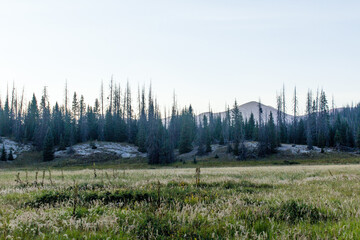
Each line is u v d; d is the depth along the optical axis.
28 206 8.36
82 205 8.53
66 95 96.75
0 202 9.33
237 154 76.31
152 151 68.12
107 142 87.12
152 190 10.77
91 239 5.04
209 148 83.69
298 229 5.44
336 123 90.00
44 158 68.38
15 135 87.19
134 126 98.38
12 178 21.53
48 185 15.00
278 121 102.56
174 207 7.73
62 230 5.59
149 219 6.29
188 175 21.14
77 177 20.67
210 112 132.00
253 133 96.69
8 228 5.48
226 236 5.27
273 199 8.76
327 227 5.63
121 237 5.16
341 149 77.50
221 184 13.98
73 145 81.88
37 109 99.38
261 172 25.09
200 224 6.12
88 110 94.75
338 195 10.18
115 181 16.27
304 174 22.00
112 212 7.05
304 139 92.81
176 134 100.12
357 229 5.26
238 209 7.33
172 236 5.28
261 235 5.12
